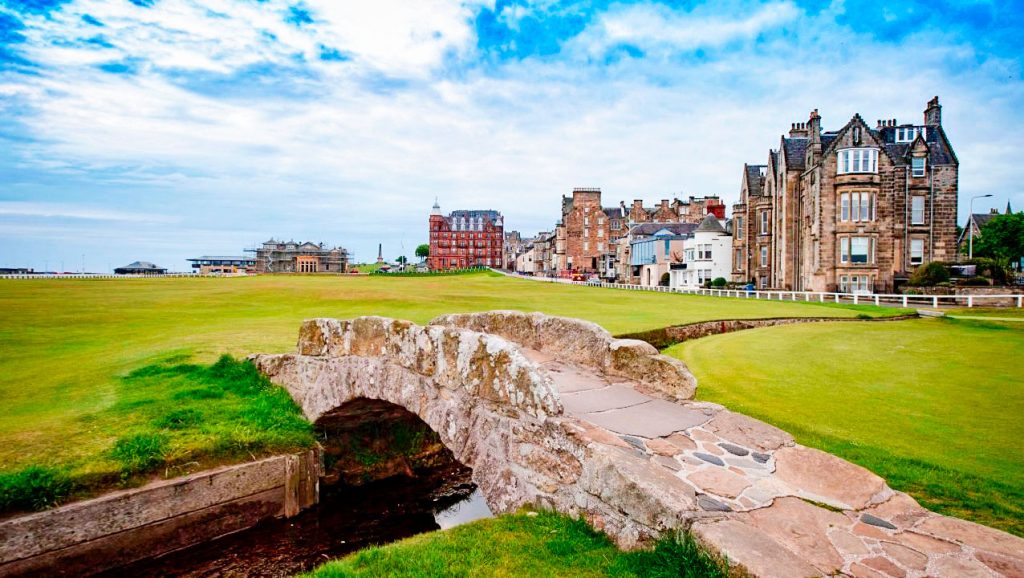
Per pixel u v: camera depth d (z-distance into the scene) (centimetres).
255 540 951
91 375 1415
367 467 1192
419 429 1291
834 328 2092
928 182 4253
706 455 588
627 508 507
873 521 483
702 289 4684
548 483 612
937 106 4469
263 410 1172
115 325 2400
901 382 1180
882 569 408
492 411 703
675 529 460
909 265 4288
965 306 3100
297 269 16562
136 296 4084
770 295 4034
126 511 858
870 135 4053
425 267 17312
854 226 4059
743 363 1395
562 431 598
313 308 3238
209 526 940
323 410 1122
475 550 543
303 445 1088
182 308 3222
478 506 1091
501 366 692
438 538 583
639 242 8088
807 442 807
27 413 1114
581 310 2889
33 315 2805
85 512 821
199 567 862
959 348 1588
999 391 1092
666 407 734
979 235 6906
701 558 424
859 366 1345
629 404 741
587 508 557
